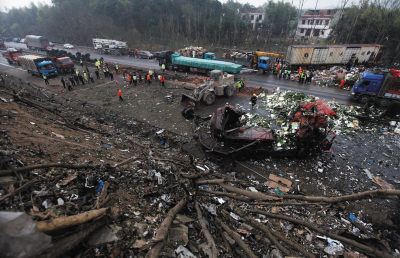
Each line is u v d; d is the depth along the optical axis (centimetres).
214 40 4628
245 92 2016
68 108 1716
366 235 638
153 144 1208
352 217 729
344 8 3934
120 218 480
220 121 1083
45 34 6359
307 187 883
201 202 643
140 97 1923
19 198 418
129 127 1422
